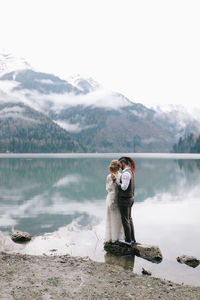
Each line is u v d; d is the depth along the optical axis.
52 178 23.91
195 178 23.53
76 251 6.14
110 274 4.74
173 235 7.37
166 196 14.27
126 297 3.85
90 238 7.09
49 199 13.41
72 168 38.28
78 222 8.75
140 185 18.86
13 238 6.89
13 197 14.01
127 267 5.32
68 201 12.83
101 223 8.66
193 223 8.61
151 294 3.98
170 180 21.89
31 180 22.33
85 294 3.88
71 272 4.73
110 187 6.41
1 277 4.38
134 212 10.27
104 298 3.78
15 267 4.86
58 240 6.91
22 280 4.30
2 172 30.73
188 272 5.11
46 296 3.77
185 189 16.94
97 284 4.27
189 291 4.16
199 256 5.92
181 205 11.69
